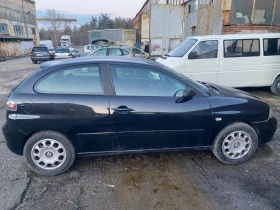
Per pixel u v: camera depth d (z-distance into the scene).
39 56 18.48
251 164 2.91
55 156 2.62
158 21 11.50
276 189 2.44
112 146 2.70
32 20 42.28
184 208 2.18
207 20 9.81
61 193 2.39
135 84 2.65
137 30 27.11
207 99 2.72
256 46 5.86
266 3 8.27
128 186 2.51
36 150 2.58
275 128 3.04
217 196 2.34
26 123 2.46
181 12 11.65
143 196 2.35
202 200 2.29
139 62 2.75
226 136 2.81
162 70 2.72
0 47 27.12
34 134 2.54
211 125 2.74
